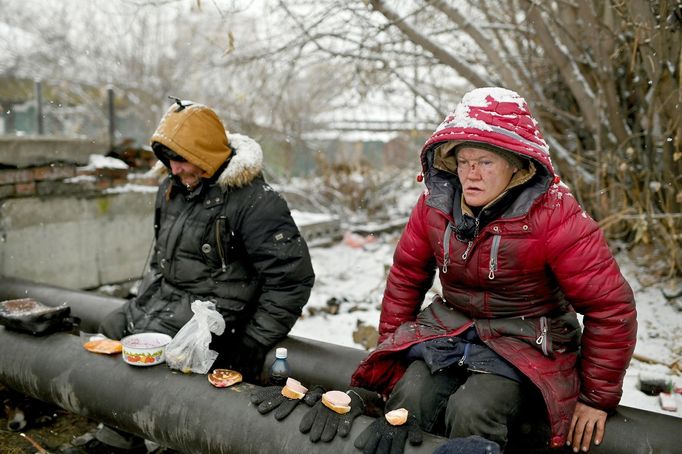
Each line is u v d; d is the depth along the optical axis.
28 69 13.99
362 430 1.89
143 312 2.82
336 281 5.43
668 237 4.39
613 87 4.70
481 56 6.06
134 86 13.10
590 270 1.88
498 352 1.96
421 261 2.25
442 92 6.79
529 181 1.92
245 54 6.44
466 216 1.99
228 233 2.66
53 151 4.35
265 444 1.96
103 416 2.40
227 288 2.72
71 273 4.53
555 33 5.06
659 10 4.03
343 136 11.18
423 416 1.98
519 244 1.92
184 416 2.16
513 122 1.87
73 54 14.13
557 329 2.04
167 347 2.38
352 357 2.65
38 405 3.04
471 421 1.83
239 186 2.69
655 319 3.99
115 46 13.66
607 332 1.89
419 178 2.13
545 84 5.58
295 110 9.14
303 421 1.94
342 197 9.24
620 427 1.97
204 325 2.37
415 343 2.10
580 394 1.98
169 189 2.86
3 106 13.34
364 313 4.42
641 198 4.76
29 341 2.71
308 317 4.38
